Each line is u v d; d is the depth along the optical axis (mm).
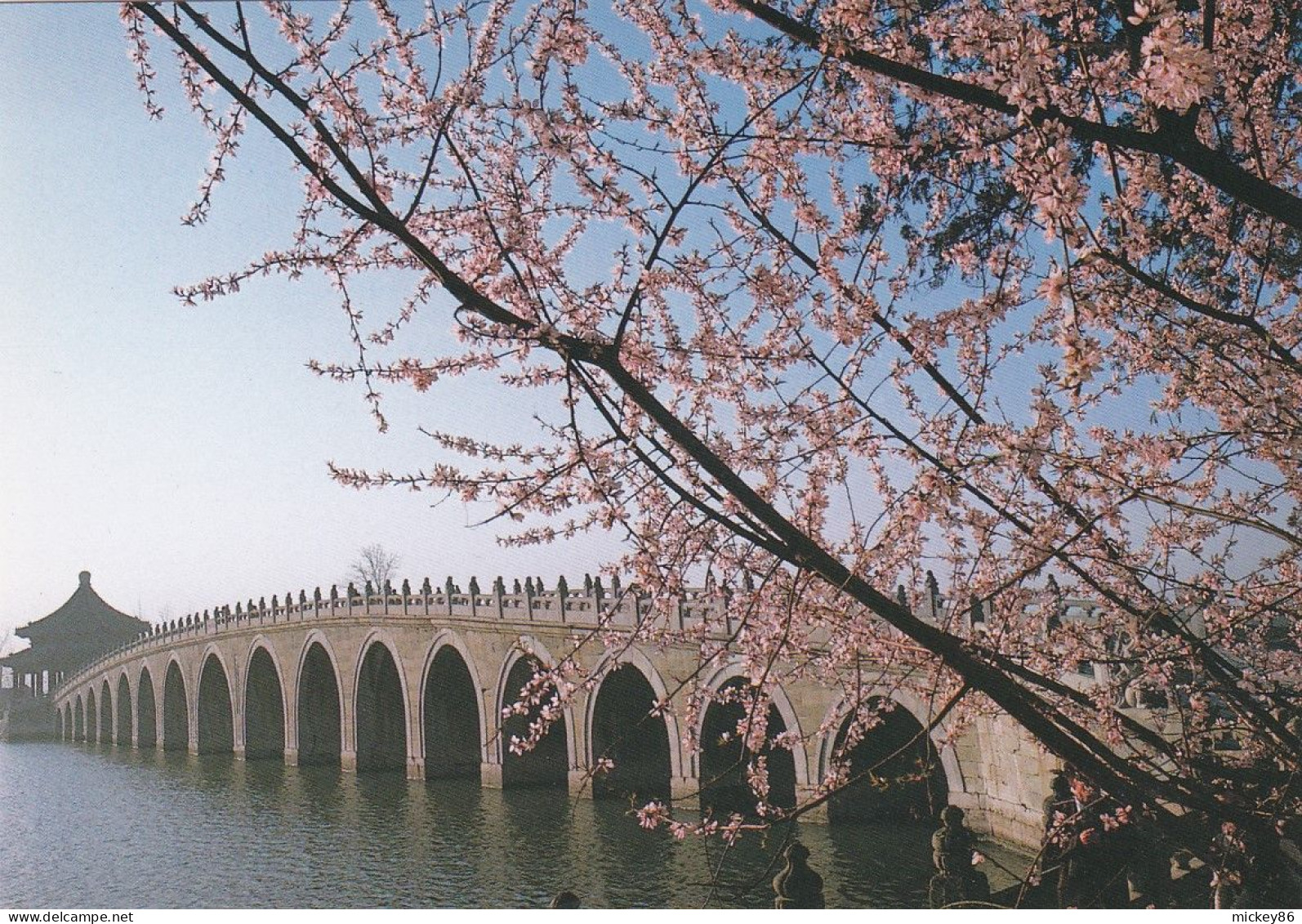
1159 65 4109
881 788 5930
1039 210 4801
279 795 47125
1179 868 11531
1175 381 7668
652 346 6508
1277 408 6121
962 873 10344
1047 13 5094
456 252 6551
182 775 57469
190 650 73562
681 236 6027
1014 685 5539
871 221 7020
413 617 49062
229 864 32094
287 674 61375
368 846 33844
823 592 6957
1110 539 6809
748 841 27516
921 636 5426
